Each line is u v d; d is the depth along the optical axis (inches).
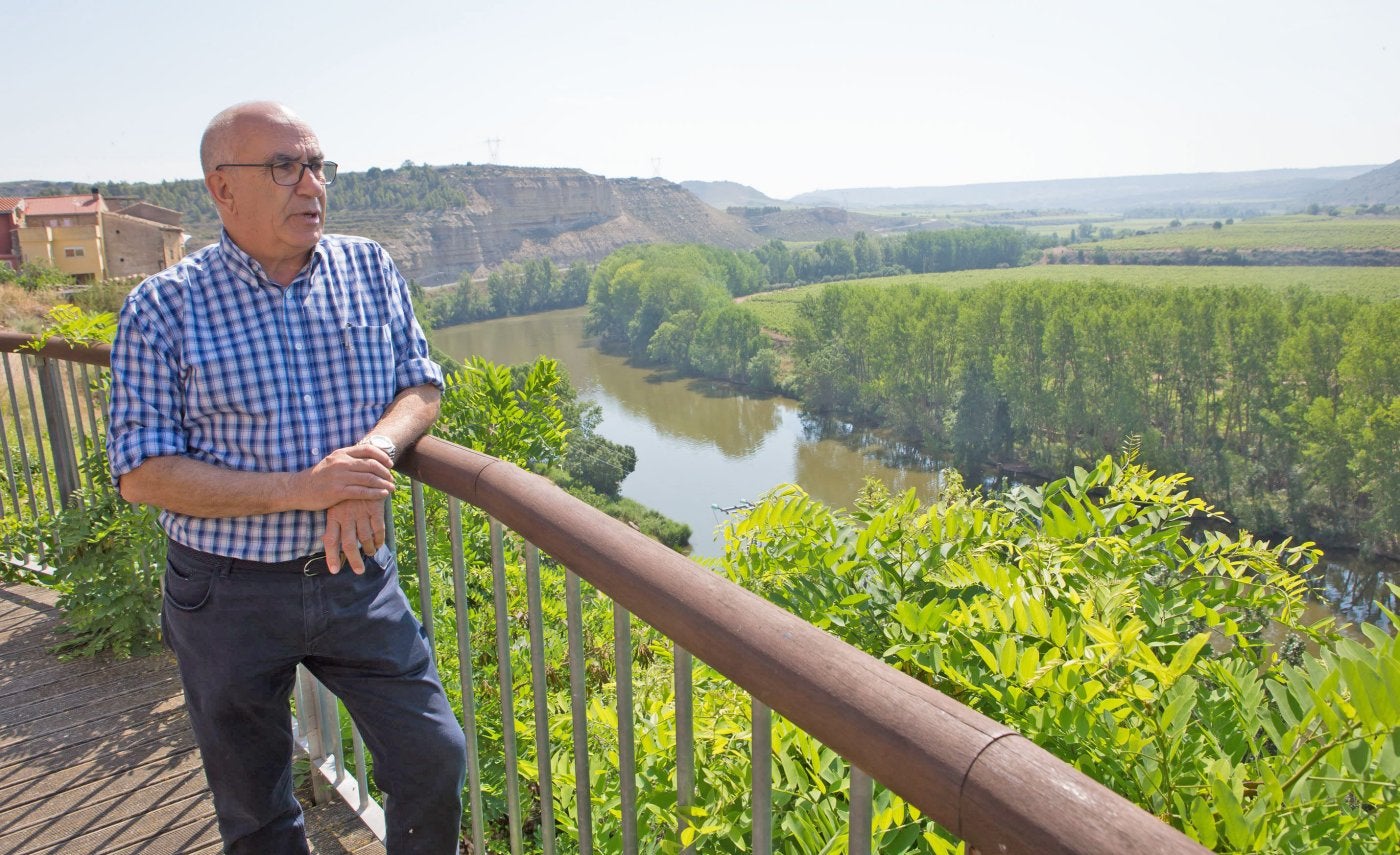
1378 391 2037.4
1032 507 93.4
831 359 3105.3
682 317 4183.1
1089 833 24.9
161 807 103.6
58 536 148.8
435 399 76.7
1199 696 64.7
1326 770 49.4
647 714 81.8
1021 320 2581.2
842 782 61.4
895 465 2514.8
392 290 76.3
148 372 64.7
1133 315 2345.0
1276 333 2188.7
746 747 68.4
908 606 68.4
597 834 78.5
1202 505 84.7
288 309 68.5
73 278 2314.2
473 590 170.1
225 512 64.4
